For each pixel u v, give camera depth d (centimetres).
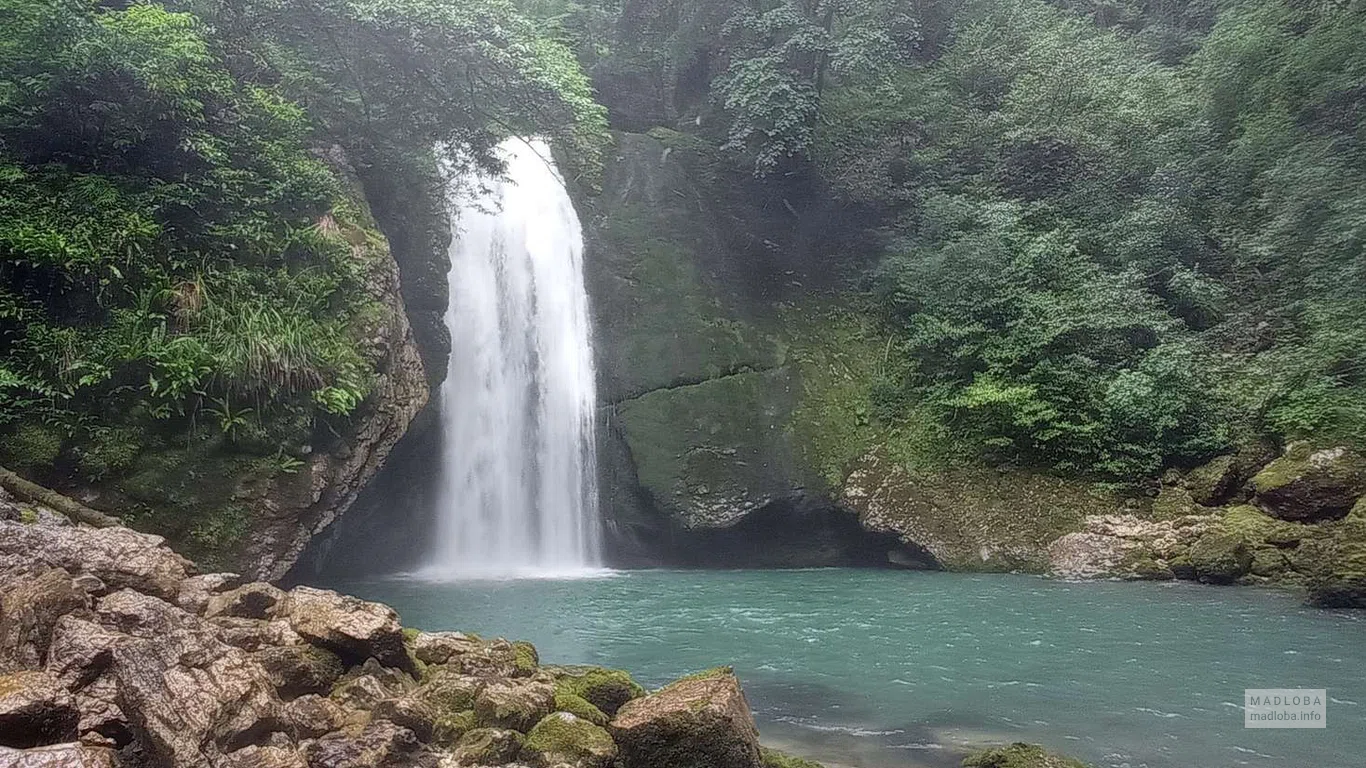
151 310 949
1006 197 2234
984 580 1470
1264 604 1195
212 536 898
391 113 1497
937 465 1727
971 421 1770
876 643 954
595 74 2245
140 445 883
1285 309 1845
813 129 2134
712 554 1727
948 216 2077
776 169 2111
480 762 434
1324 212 1839
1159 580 1438
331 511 1031
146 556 563
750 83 2028
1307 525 1432
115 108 1040
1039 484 1672
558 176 1941
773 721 666
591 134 1762
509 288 1784
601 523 1766
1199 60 2527
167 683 393
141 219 973
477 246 1752
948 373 1866
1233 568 1373
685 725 459
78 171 1016
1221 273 2031
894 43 2169
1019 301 1873
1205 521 1509
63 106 1008
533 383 1784
